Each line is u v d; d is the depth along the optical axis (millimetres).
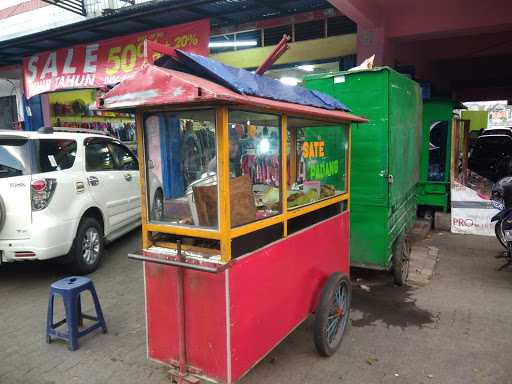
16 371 3109
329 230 3455
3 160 4520
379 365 3125
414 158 5789
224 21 8445
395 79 4320
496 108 36656
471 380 2922
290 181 3162
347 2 5781
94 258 5285
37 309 4203
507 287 4617
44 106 12227
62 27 8352
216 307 2385
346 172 3781
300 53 8492
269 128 2684
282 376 2996
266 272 2629
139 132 2537
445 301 4270
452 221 6918
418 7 7004
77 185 4965
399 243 4566
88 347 3445
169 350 2654
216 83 2264
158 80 2152
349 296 3527
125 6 7570
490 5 6590
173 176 2518
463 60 12523
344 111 3604
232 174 2430
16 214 4359
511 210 5301
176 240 2619
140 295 4527
